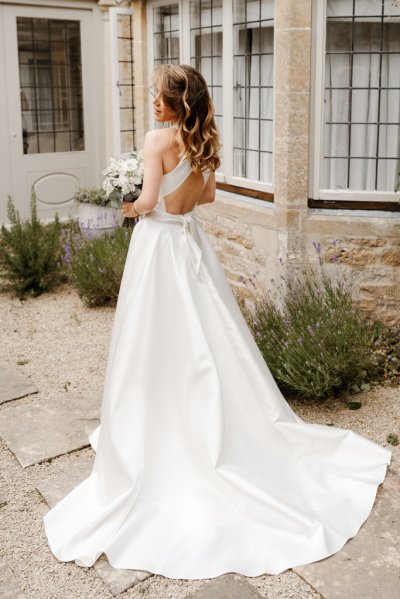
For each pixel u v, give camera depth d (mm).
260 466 2803
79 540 2600
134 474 2689
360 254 4367
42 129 7723
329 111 4344
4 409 3775
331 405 3781
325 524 2676
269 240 4570
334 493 2877
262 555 2520
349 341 3809
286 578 2449
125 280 2881
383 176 4422
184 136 2666
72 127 7945
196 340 2732
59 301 5715
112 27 6367
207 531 2602
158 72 2652
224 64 4902
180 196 2807
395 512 2805
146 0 6207
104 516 2627
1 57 7246
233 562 2486
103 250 5668
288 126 4215
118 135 6719
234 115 4988
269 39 4535
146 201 2699
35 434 3477
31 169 7711
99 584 2436
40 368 4363
